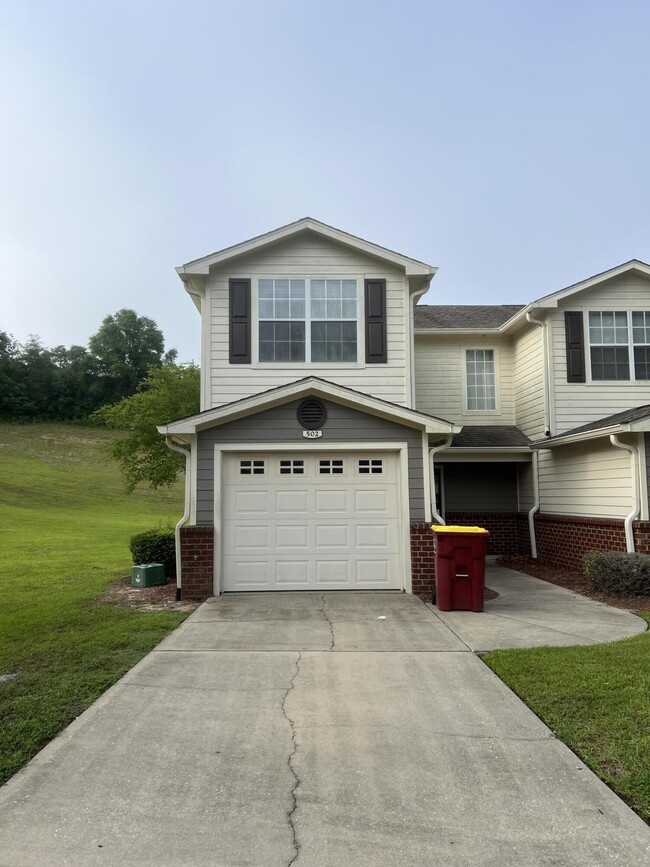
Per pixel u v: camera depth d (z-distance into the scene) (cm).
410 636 739
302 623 806
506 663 618
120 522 3006
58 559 1590
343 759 424
